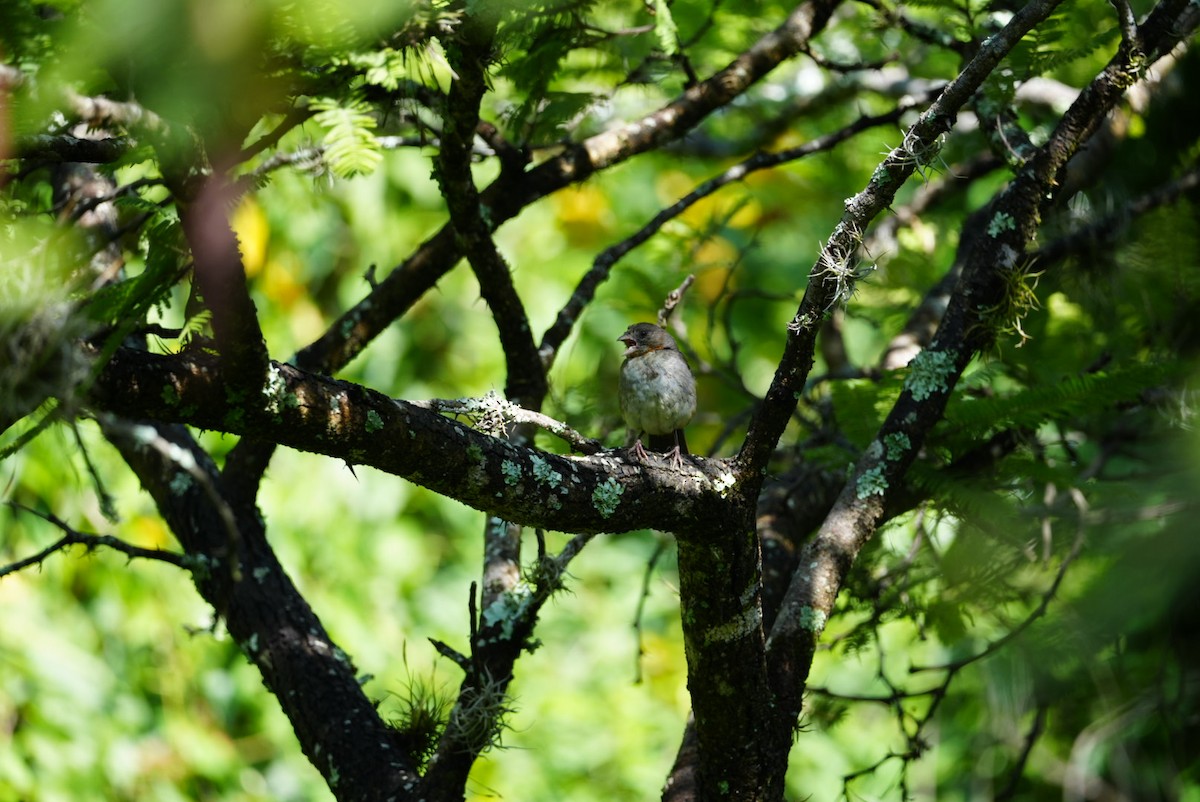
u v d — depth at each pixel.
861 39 12.34
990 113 8.44
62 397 4.43
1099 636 10.27
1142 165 13.12
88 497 13.48
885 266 11.52
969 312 7.26
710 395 16.97
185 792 13.48
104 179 8.26
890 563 10.89
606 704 15.70
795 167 13.78
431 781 6.90
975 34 9.11
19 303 4.36
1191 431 9.00
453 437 5.57
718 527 6.07
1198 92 12.97
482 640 7.53
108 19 3.50
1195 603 11.75
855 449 8.95
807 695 8.88
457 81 6.38
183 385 4.92
